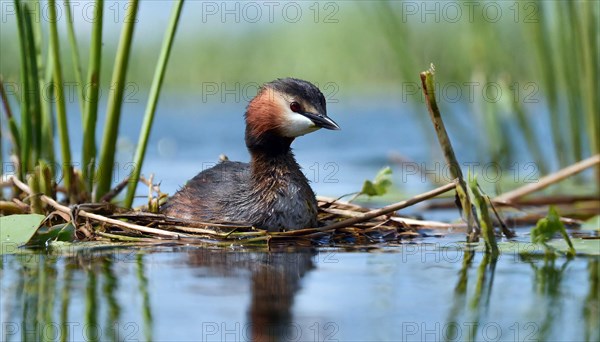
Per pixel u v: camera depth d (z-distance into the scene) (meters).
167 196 14.92
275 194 12.71
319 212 13.92
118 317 8.62
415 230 13.78
